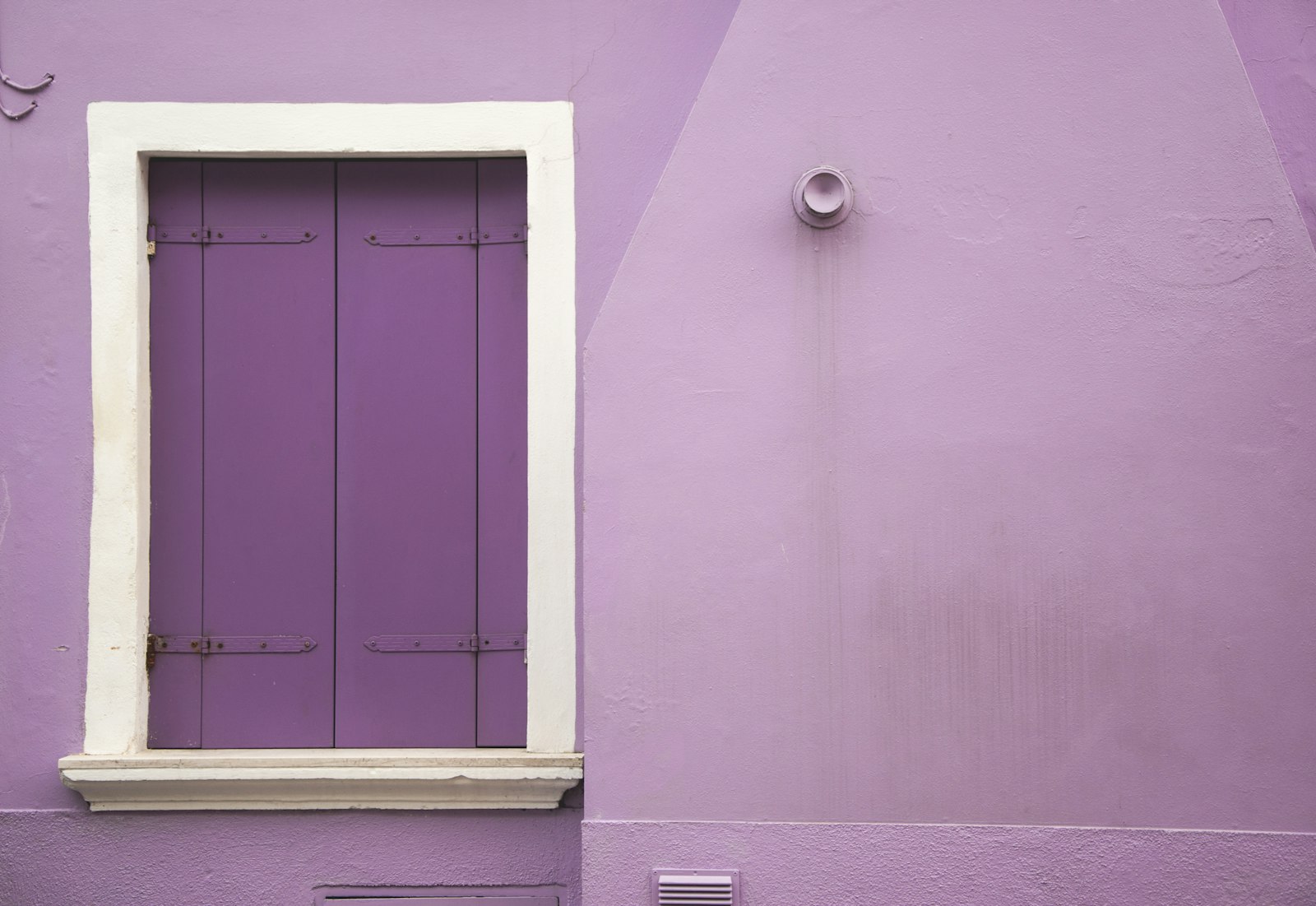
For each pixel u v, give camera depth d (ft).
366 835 11.21
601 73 11.46
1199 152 10.02
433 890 11.21
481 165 11.60
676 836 10.05
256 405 11.60
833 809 10.05
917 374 10.14
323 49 11.48
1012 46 10.18
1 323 11.39
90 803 11.20
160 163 11.59
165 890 11.18
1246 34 11.28
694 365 10.21
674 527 10.16
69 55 11.46
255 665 11.50
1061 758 9.95
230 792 11.06
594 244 11.38
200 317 11.60
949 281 10.14
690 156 10.29
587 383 10.23
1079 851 9.89
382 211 11.68
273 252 11.65
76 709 11.27
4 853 11.19
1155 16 10.08
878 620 10.08
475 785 10.97
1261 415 9.91
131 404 11.33
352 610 11.54
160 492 11.54
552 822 11.21
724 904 10.00
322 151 11.44
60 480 11.34
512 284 11.62
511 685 11.50
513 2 11.50
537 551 11.21
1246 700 9.84
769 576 10.13
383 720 11.49
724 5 11.50
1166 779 9.88
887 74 10.23
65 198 11.42
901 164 10.19
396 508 11.57
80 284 11.39
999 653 10.01
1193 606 9.89
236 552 11.55
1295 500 9.85
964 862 9.95
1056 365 10.07
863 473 10.12
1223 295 9.97
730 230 10.24
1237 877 9.77
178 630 11.51
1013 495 10.05
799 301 10.20
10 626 11.30
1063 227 10.11
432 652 11.51
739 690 10.09
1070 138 10.11
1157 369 10.00
